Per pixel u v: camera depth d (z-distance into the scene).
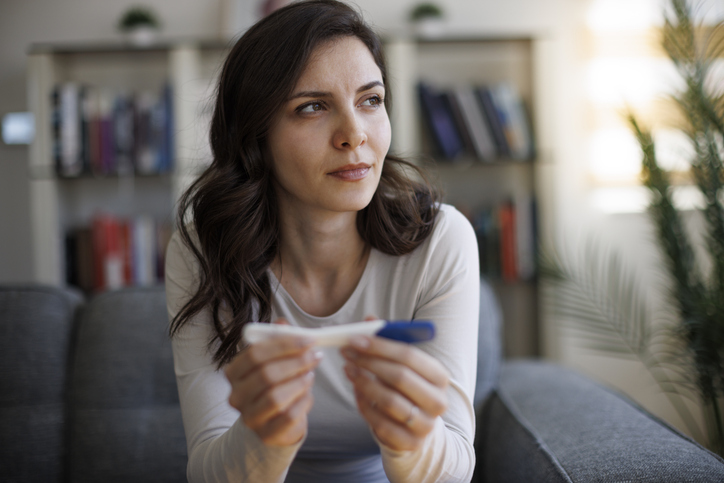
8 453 1.23
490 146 2.37
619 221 2.53
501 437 1.14
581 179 2.56
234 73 0.92
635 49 2.42
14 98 2.56
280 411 0.60
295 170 0.85
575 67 2.56
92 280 2.35
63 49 2.32
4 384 1.26
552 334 2.34
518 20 2.58
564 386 1.30
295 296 0.99
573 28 2.56
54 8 2.57
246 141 0.91
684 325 1.53
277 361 0.59
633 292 2.50
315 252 0.95
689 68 1.50
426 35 2.43
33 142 2.30
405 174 1.05
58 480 1.25
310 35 0.82
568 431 1.04
